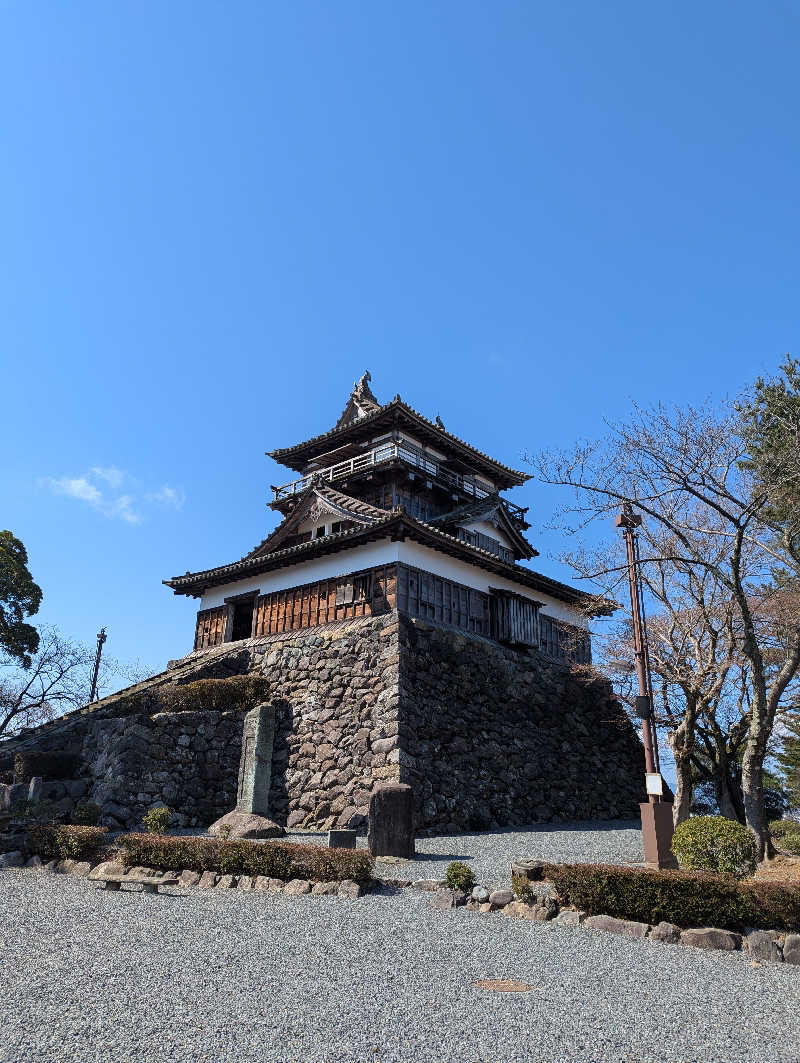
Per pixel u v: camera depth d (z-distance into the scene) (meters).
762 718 12.97
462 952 7.65
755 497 12.79
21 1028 5.30
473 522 27.64
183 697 20.64
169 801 17.62
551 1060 5.04
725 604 15.91
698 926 8.47
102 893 10.64
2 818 14.20
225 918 9.06
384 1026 5.54
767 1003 6.45
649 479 13.95
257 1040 5.20
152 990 6.25
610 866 9.41
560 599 27.66
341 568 22.67
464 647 22.14
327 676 21.05
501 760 21.27
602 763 25.34
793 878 11.27
